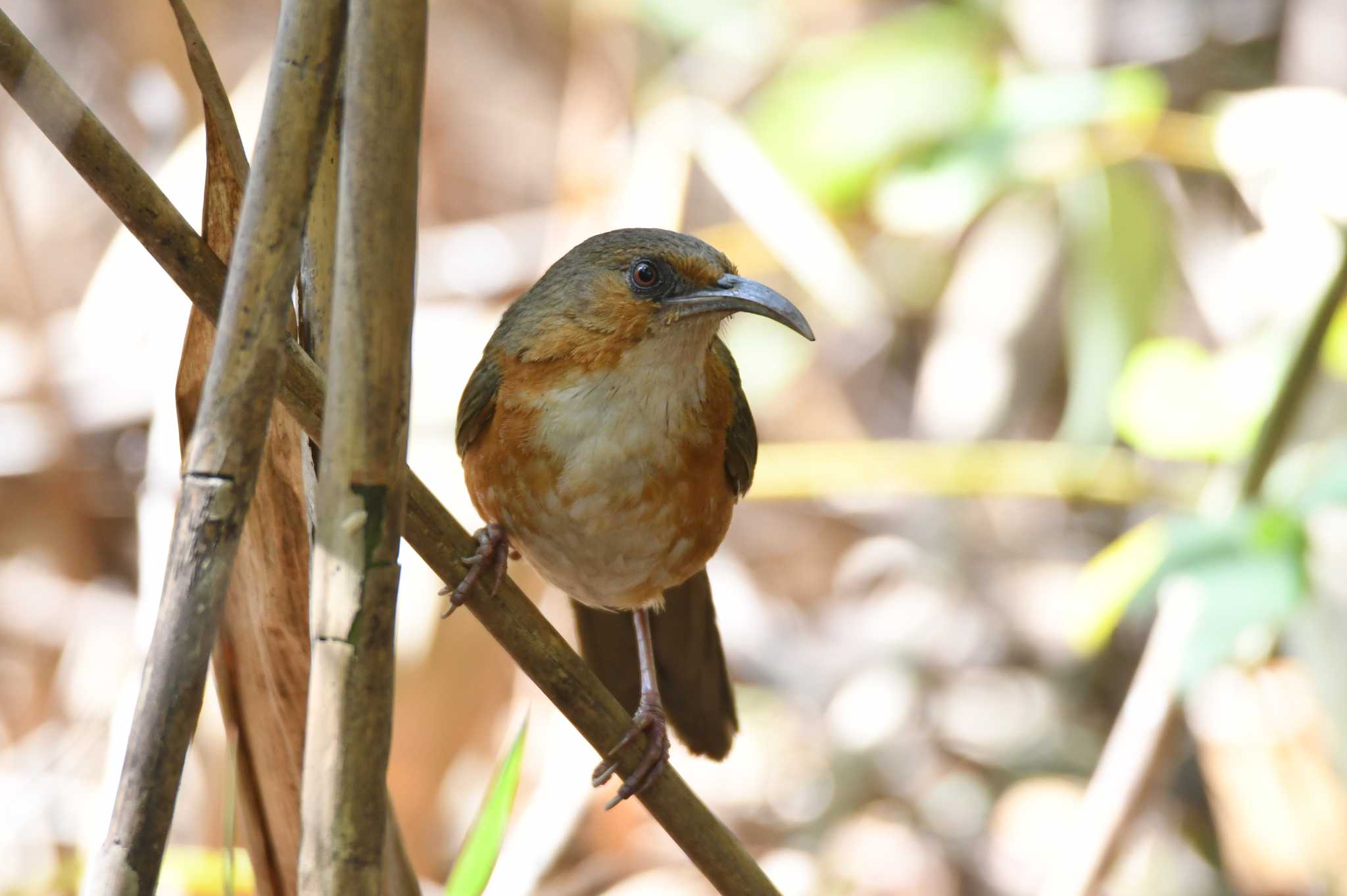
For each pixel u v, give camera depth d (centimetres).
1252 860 1157
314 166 369
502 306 1277
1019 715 1343
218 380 364
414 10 351
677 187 1126
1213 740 1187
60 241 1398
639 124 1207
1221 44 1247
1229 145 983
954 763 1330
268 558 506
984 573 1410
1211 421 941
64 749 1017
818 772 1344
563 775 893
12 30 376
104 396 1237
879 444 1138
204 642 363
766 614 1442
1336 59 1163
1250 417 935
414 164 357
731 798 1355
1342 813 1125
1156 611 1352
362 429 358
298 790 528
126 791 361
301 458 496
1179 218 1236
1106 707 1364
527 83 1435
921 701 1352
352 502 360
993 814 1290
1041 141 1029
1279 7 1239
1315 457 891
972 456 1077
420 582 953
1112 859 863
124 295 1238
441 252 1335
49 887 905
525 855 868
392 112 352
